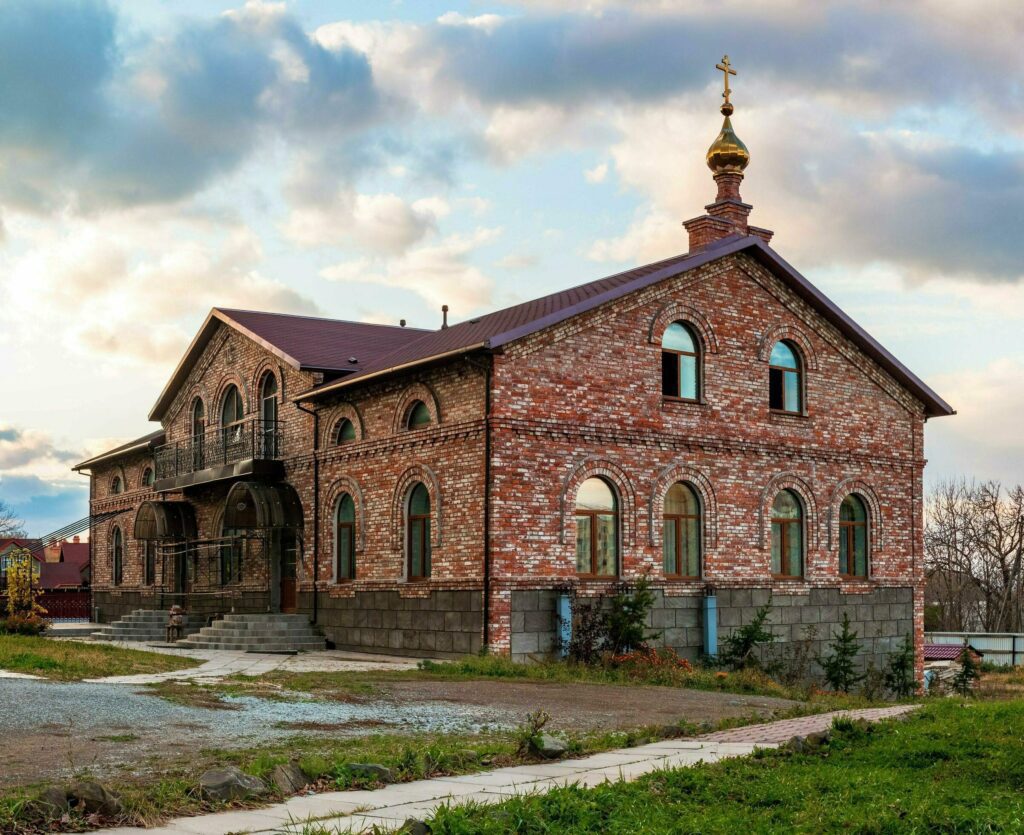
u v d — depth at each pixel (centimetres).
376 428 2891
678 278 2839
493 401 2508
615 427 2686
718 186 3170
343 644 2953
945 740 1313
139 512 3803
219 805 956
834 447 3120
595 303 2647
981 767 1180
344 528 3027
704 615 2797
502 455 2506
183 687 1811
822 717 1634
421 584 2684
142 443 4225
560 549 2577
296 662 2520
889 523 3241
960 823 933
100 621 4531
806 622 3003
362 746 1272
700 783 1067
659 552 2744
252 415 3453
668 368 2847
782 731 1466
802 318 3089
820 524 3075
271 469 3228
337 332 3553
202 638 3052
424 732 1425
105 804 894
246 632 2991
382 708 1658
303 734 1360
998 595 6469
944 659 4466
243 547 3497
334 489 3036
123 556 4412
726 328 2930
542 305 3048
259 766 1067
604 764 1195
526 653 2498
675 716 1675
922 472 3338
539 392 2575
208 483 3497
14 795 917
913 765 1216
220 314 3588
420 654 2673
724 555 2861
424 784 1074
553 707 1738
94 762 1124
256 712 1552
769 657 2916
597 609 2592
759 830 912
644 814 948
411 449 2750
